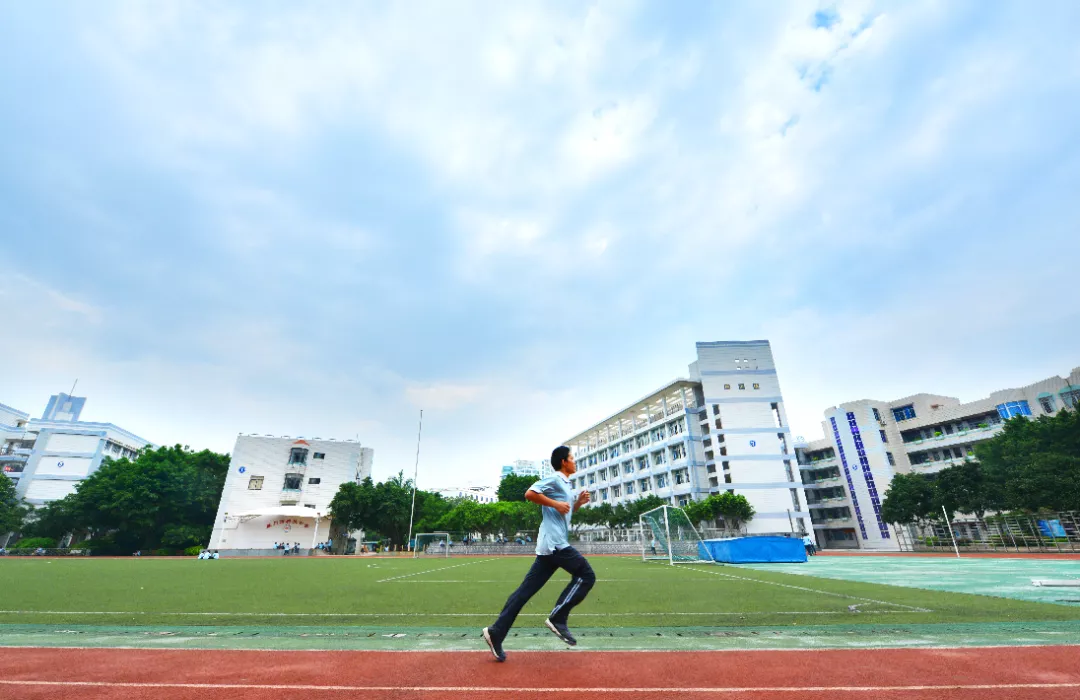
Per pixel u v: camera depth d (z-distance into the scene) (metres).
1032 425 28.73
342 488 43.44
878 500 44.94
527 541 38.84
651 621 5.36
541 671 3.23
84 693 2.81
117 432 55.69
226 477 44.62
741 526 42.91
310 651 3.80
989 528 31.36
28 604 7.09
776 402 47.94
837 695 2.77
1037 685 2.89
